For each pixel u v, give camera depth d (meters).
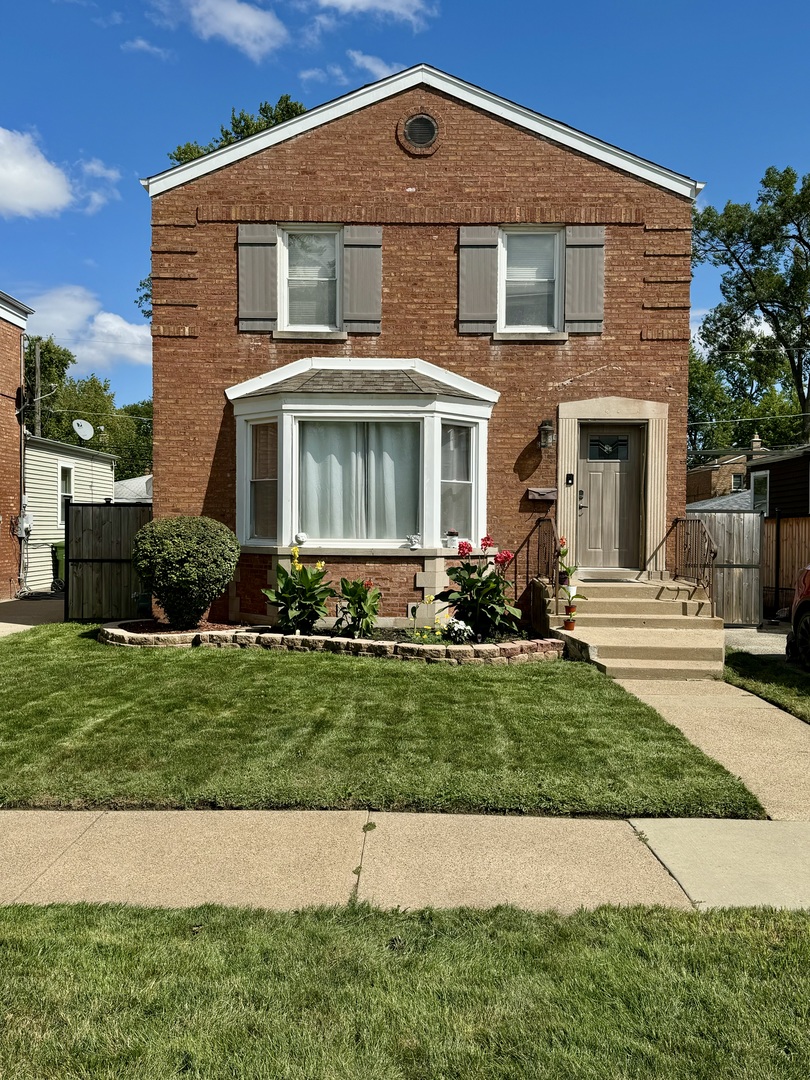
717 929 3.21
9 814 4.55
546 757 5.29
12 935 3.12
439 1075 2.34
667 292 10.78
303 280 11.09
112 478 23.59
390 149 10.78
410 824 4.40
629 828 4.37
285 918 3.30
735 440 46.75
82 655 8.61
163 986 2.78
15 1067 2.37
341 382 10.13
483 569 9.45
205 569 9.36
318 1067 2.37
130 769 5.05
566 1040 2.50
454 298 10.84
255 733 5.75
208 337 10.84
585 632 9.11
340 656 8.46
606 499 11.09
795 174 33.78
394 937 3.15
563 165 10.77
